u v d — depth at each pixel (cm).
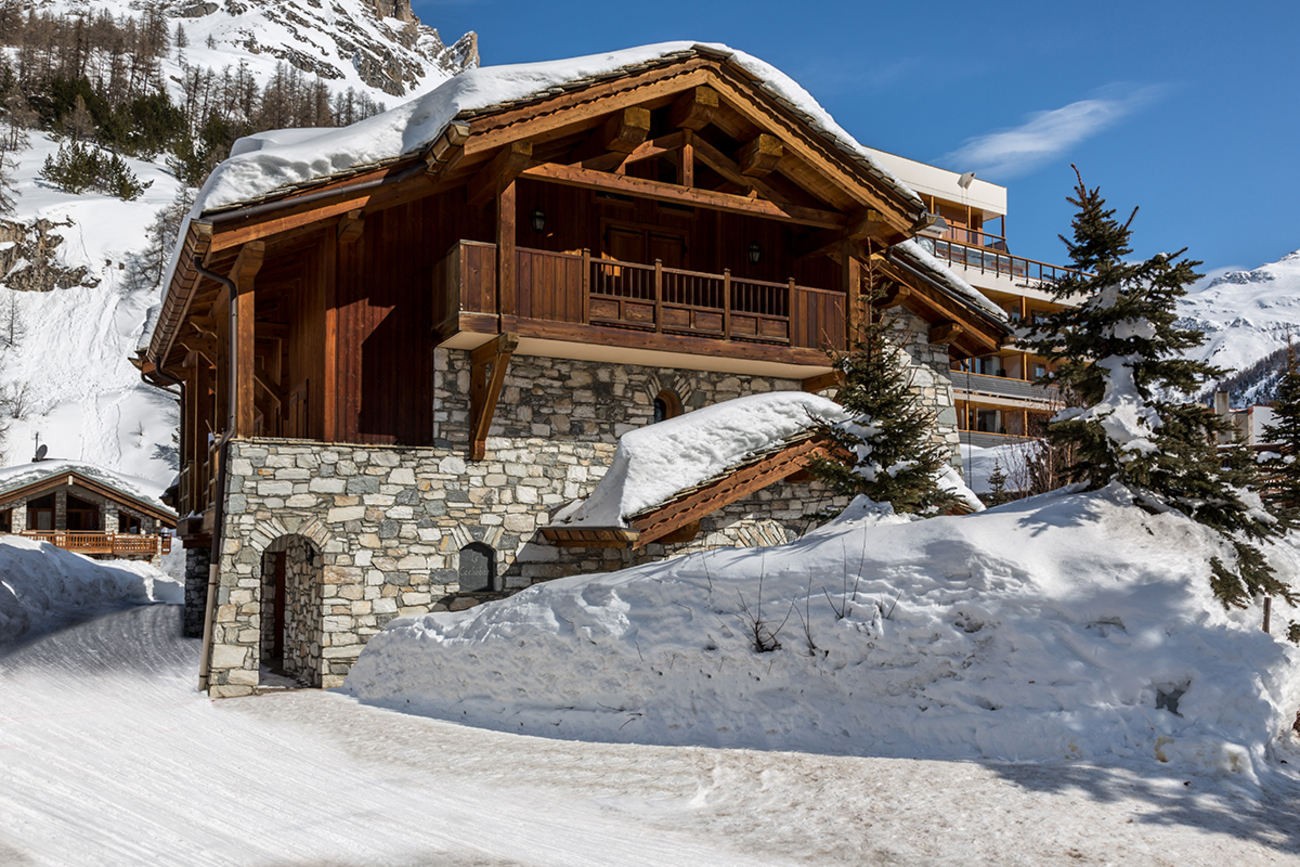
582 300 1504
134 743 1010
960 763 781
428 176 1464
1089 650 820
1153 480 978
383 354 1504
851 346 1675
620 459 1407
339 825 705
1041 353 1076
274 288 1714
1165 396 1039
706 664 976
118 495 3994
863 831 662
